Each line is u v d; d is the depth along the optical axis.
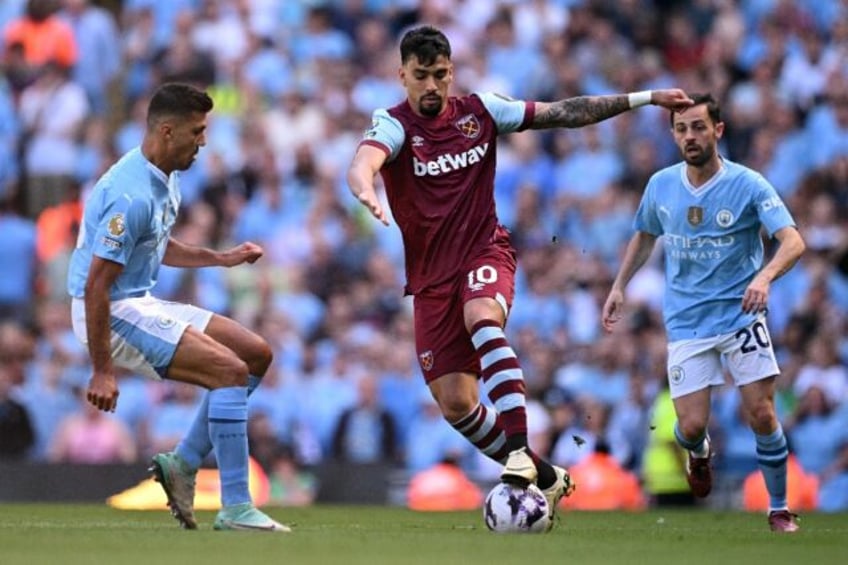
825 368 55.00
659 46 73.50
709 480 33.81
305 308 60.31
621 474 49.53
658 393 50.28
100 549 22.72
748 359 31.86
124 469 46.59
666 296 33.03
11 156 64.44
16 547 23.02
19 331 53.84
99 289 26.86
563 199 64.12
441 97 29.84
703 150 32.00
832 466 52.19
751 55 70.94
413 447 53.19
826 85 68.56
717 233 32.16
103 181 27.45
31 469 46.66
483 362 28.20
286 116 66.94
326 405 55.16
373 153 29.09
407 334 56.28
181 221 63.28
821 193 64.94
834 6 72.44
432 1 71.31
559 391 53.03
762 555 23.27
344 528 29.70
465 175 29.92
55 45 66.88
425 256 30.11
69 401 53.78
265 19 70.69
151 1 70.88
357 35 71.25
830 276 61.59
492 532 27.64
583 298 59.69
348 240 62.41
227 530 27.34
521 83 69.56
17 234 60.94
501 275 29.34
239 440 27.56
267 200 63.44
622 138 67.38
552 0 72.62
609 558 22.39
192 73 68.19
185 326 27.91
